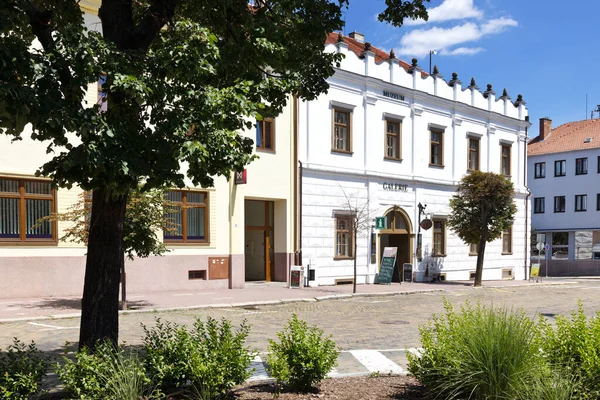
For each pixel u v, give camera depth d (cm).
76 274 1714
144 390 507
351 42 3112
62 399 505
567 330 602
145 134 550
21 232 1622
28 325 1187
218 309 1559
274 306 1678
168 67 536
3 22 475
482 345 530
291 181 2350
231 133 555
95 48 491
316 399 567
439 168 3042
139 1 722
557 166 5356
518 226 3638
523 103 3641
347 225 2552
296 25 763
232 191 2139
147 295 1817
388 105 2753
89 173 497
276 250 2370
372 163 2664
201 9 693
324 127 2472
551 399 487
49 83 460
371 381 666
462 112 3192
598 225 5050
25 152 1625
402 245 2903
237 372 545
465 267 3222
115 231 609
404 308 1686
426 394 588
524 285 2972
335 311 1580
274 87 721
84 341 595
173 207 1733
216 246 2091
